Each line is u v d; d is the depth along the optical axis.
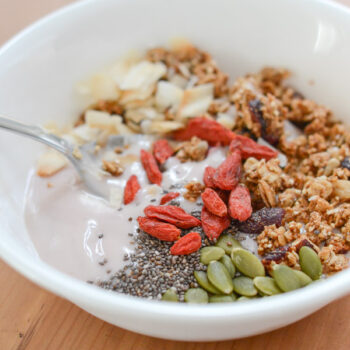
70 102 0.34
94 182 0.31
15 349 0.25
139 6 0.34
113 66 0.35
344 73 0.32
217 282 0.25
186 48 0.36
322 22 0.32
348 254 0.27
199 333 0.22
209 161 0.31
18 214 0.29
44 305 0.26
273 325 0.22
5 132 0.30
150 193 0.30
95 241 0.28
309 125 0.33
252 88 0.33
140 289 0.26
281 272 0.25
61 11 0.32
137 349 0.25
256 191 0.29
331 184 0.29
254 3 0.33
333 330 0.25
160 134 0.34
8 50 0.31
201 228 0.28
